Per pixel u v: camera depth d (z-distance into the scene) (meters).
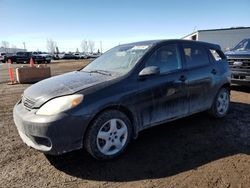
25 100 3.89
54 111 3.41
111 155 3.83
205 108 5.26
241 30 31.42
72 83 3.90
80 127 3.50
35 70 13.30
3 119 6.07
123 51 4.87
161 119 4.43
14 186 3.23
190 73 4.81
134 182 3.27
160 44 4.59
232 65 8.54
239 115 5.90
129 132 4.01
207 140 4.50
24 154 4.11
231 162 3.71
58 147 3.44
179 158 3.86
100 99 3.63
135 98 4.00
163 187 3.14
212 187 3.11
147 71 4.03
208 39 32.19
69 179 3.38
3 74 19.45
